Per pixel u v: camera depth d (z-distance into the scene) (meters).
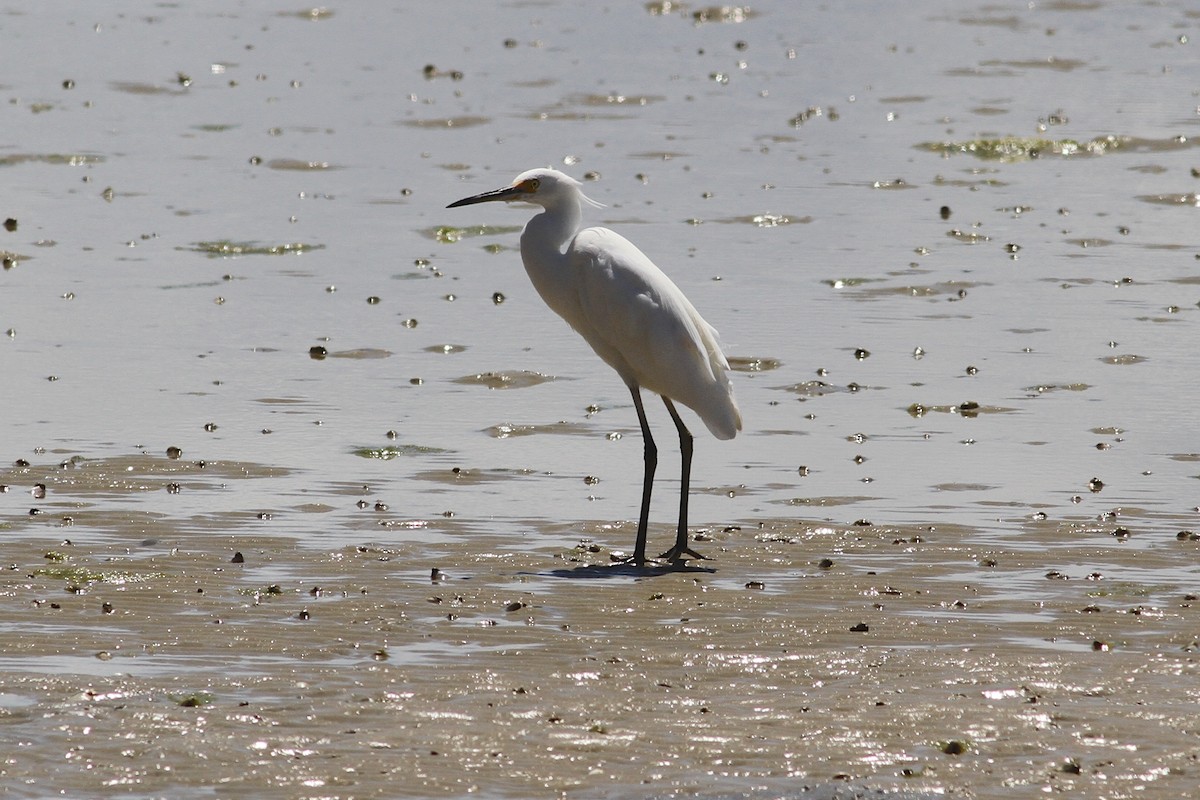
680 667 10.30
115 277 24.08
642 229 27.33
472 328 21.44
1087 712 9.48
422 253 26.00
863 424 17.22
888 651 10.58
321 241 26.70
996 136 35.56
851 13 56.25
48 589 11.71
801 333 21.02
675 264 24.94
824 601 11.70
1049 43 49.72
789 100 40.97
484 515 14.08
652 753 8.91
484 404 18.00
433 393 18.44
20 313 21.91
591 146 35.19
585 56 48.09
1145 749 8.94
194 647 10.57
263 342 20.67
